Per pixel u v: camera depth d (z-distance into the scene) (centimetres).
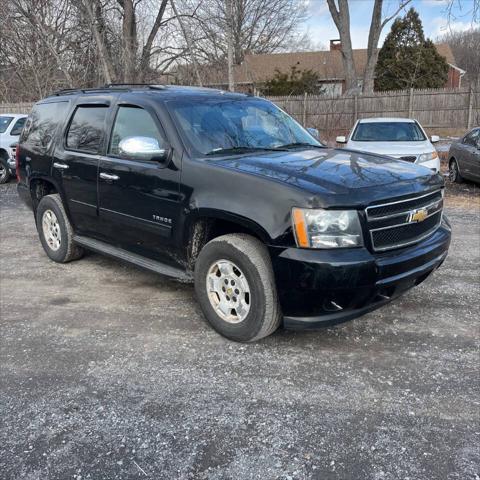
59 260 585
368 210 336
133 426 289
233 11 1727
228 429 285
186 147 403
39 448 272
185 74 1878
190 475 250
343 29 2292
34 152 581
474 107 2041
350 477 247
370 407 302
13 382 338
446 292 477
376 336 392
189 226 393
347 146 1041
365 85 2336
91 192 491
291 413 298
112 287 512
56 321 434
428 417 291
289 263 331
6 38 1938
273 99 2245
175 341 391
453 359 355
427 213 382
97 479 249
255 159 396
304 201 328
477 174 1102
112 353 375
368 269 330
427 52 3134
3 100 2334
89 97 516
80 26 1766
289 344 382
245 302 369
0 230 772
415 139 1062
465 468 251
